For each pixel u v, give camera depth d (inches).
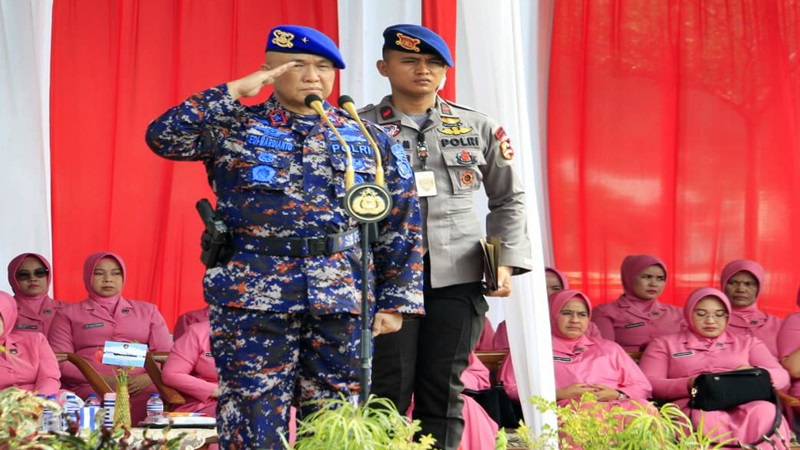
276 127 207.6
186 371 372.8
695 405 377.4
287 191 203.0
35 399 171.8
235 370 201.5
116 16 427.5
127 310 418.0
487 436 337.1
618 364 395.5
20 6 398.0
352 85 419.5
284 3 435.8
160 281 433.7
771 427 369.7
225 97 201.5
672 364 407.2
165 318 434.0
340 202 205.5
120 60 427.8
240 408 201.9
